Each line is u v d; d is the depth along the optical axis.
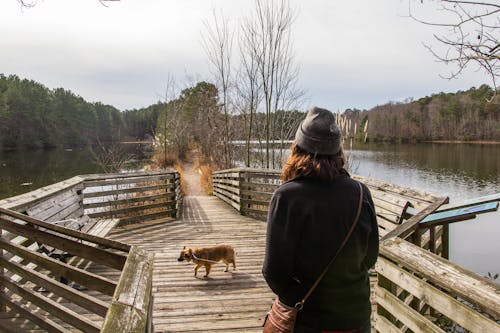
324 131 1.48
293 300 1.45
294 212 1.41
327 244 1.40
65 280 4.38
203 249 4.95
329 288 1.42
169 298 4.30
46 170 32.78
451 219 3.48
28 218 3.03
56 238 2.85
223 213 9.73
